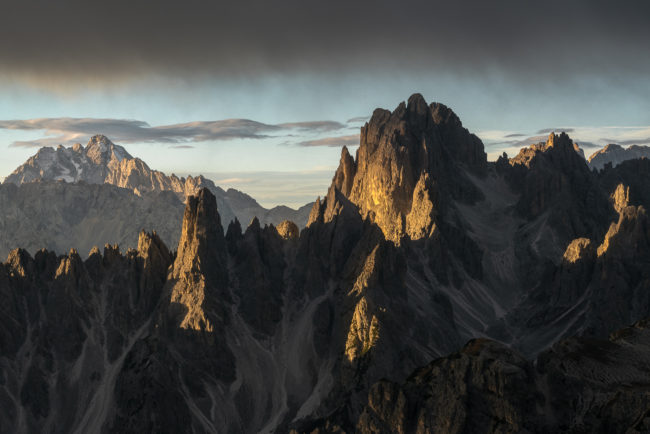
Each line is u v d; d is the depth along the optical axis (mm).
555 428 123188
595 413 118688
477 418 134875
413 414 148625
